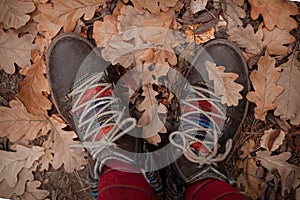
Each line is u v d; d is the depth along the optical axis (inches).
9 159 41.5
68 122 41.8
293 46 42.2
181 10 42.0
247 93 42.0
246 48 42.1
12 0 40.8
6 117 41.4
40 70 41.6
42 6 40.9
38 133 41.8
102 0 41.6
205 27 42.1
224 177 37.8
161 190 39.1
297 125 42.5
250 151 42.6
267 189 42.4
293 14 41.7
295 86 42.1
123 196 34.3
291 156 42.5
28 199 41.8
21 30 41.3
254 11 41.8
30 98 41.5
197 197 36.7
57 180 42.2
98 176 37.7
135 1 41.5
